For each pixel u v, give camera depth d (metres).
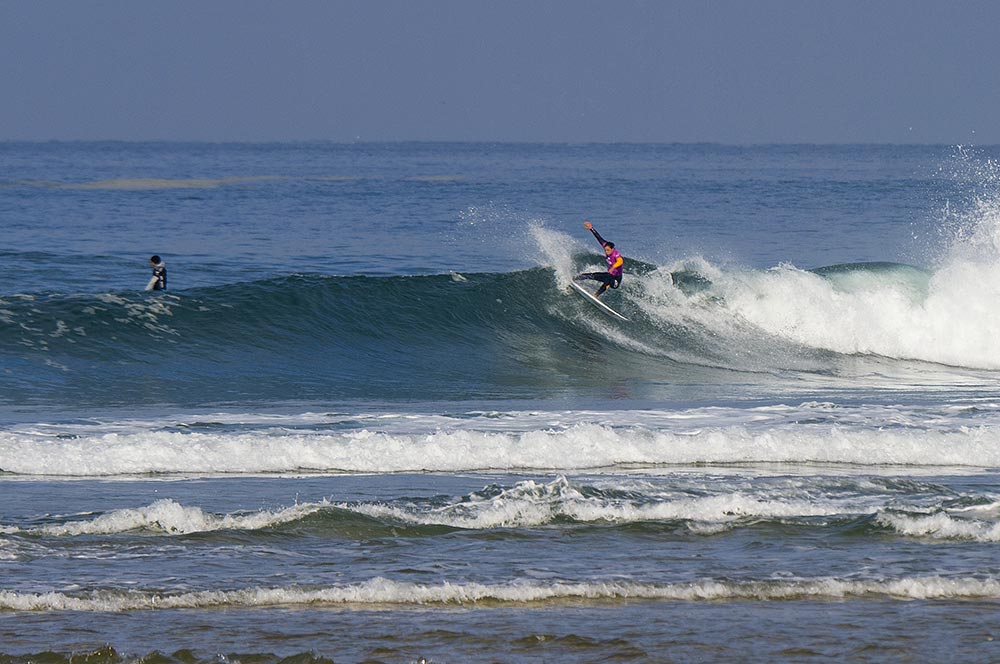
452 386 73.38
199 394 66.75
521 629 28.45
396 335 86.69
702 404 67.00
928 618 29.58
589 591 31.44
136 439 49.38
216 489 43.91
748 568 33.94
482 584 31.67
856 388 75.38
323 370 76.94
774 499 42.34
